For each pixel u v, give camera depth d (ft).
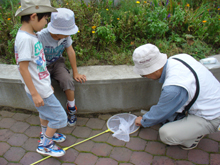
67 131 7.62
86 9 9.92
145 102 8.18
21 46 4.72
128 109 8.32
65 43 6.51
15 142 7.25
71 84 6.87
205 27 9.39
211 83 5.52
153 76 5.67
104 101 7.97
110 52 8.84
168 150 6.71
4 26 9.25
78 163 6.46
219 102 5.61
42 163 6.50
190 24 9.75
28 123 8.04
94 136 7.37
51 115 5.90
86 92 7.68
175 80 5.15
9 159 6.65
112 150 6.82
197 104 5.58
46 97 5.52
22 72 4.88
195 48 8.79
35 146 7.08
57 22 5.47
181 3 11.25
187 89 5.08
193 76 5.28
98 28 8.41
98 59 8.53
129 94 7.83
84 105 8.09
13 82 7.66
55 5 10.03
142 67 5.35
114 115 8.11
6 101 8.59
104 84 7.45
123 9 10.71
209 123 5.77
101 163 6.42
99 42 8.91
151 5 10.59
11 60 8.81
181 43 9.23
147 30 9.41
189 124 5.83
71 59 6.99
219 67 7.47
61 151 6.47
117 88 7.61
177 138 5.94
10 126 7.93
